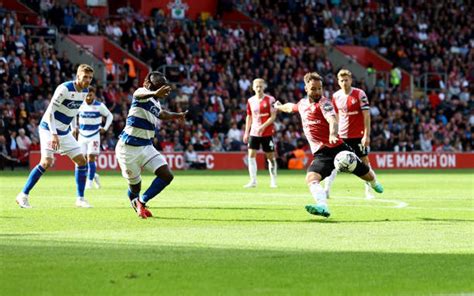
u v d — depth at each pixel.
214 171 63.81
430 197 35.53
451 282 15.22
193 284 14.95
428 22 94.69
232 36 80.44
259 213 27.30
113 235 21.52
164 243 20.05
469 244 20.02
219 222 24.62
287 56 80.81
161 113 25.98
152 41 76.00
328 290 14.47
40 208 29.00
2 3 77.31
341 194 37.50
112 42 75.69
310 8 89.69
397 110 79.75
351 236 21.45
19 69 66.19
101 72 72.50
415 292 14.35
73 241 20.31
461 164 76.69
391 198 34.88
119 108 67.56
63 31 76.06
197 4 87.62
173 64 75.50
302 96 77.69
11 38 68.06
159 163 25.94
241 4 89.38
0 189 39.69
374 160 73.44
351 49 88.44
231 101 72.88
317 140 25.75
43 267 16.55
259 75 77.31
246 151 69.88
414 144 78.38
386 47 90.25
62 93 28.45
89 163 40.94
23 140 63.19
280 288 14.63
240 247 19.42
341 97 34.16
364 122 33.88
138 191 26.27
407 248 19.31
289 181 49.19
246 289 14.52
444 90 87.75
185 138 68.19
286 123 71.81
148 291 14.33
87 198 34.09
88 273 15.91
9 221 24.70
